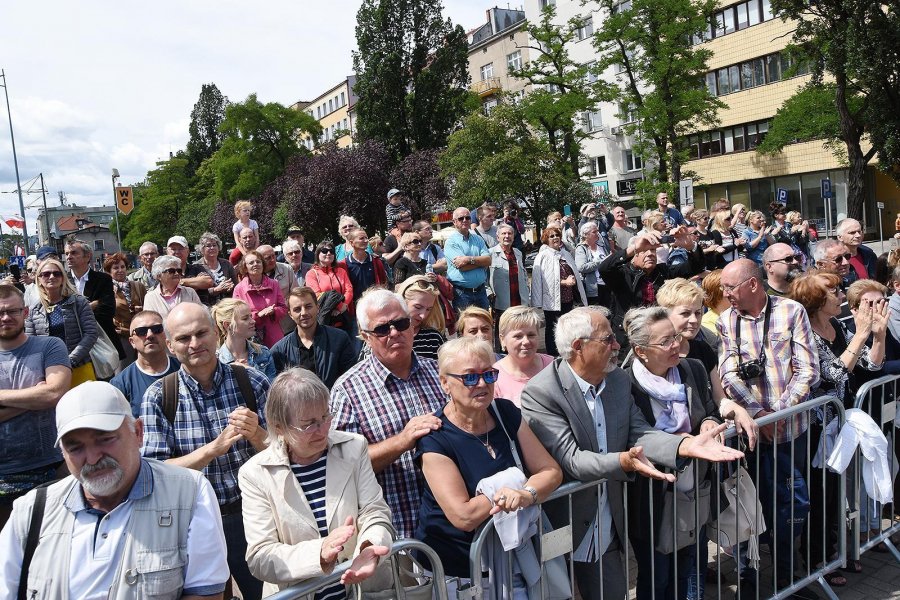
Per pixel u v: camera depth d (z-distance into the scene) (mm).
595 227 9852
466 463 2939
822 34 21891
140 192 87938
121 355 7215
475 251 8594
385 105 46500
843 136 24594
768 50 35969
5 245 72750
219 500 3305
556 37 34344
